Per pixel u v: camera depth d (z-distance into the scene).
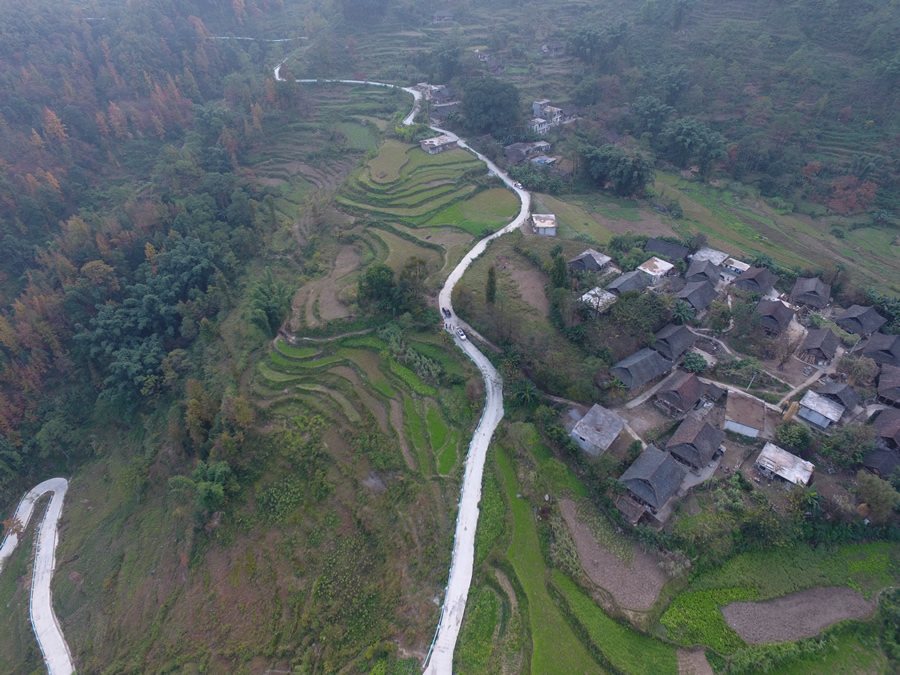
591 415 60.56
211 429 70.75
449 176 114.50
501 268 87.62
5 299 94.00
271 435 68.88
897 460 53.50
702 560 49.47
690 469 55.84
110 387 86.12
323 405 72.38
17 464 80.38
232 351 84.38
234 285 99.44
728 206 120.00
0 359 83.75
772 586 48.19
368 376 75.19
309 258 102.44
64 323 90.19
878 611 46.53
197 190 113.44
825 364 67.38
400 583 53.06
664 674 43.44
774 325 70.88
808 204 119.94
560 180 117.12
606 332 69.81
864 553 50.47
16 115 116.06
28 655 60.59
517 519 55.81
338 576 55.50
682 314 70.88
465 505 58.22
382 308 81.50
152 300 91.69
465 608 50.12
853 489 52.53
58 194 109.00
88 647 59.19
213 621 55.41
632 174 113.44
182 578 61.03
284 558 58.62
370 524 58.53
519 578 50.75
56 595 66.06
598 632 46.00
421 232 99.69
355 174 117.12
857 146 123.00
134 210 103.19
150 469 75.69
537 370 66.94
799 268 90.25
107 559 68.31
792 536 50.34
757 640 44.84
